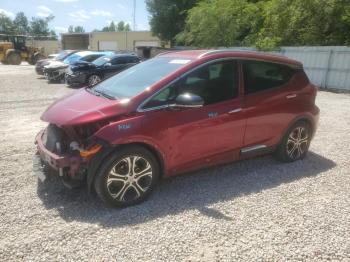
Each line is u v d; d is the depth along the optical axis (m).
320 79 18.28
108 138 3.80
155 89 4.17
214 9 25.06
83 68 15.75
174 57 4.95
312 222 3.88
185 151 4.38
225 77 4.71
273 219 3.92
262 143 5.15
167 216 3.91
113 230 3.61
